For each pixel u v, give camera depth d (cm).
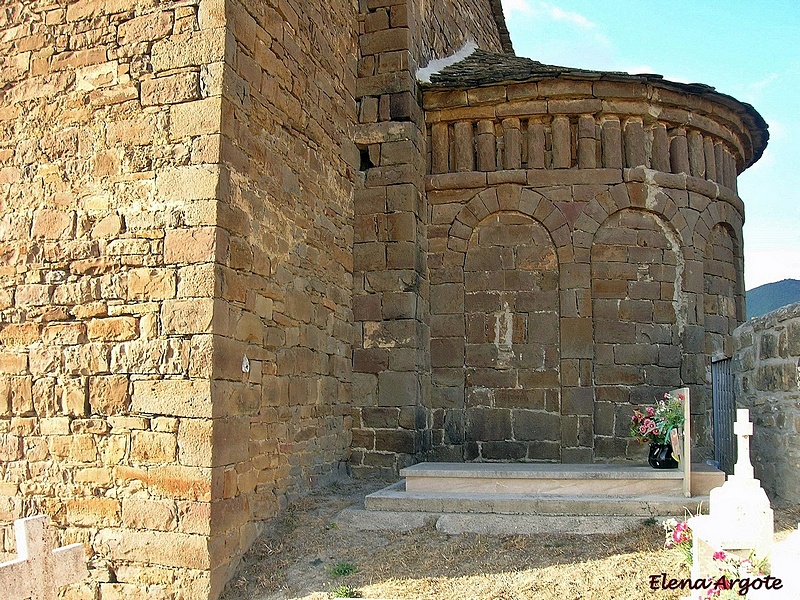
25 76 762
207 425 650
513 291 1048
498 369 1039
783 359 768
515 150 1072
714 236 1135
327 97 960
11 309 726
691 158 1111
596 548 676
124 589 655
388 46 1064
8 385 715
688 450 770
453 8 1371
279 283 802
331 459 937
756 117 1170
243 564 689
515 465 893
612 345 1027
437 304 1065
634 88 1059
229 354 684
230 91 708
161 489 655
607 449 1008
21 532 503
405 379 994
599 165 1062
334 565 681
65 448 690
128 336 684
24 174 746
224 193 689
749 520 497
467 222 1067
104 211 710
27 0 772
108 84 729
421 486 816
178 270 677
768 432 809
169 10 721
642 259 1052
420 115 1089
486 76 1072
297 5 875
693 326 1058
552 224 1045
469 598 597
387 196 1033
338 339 974
